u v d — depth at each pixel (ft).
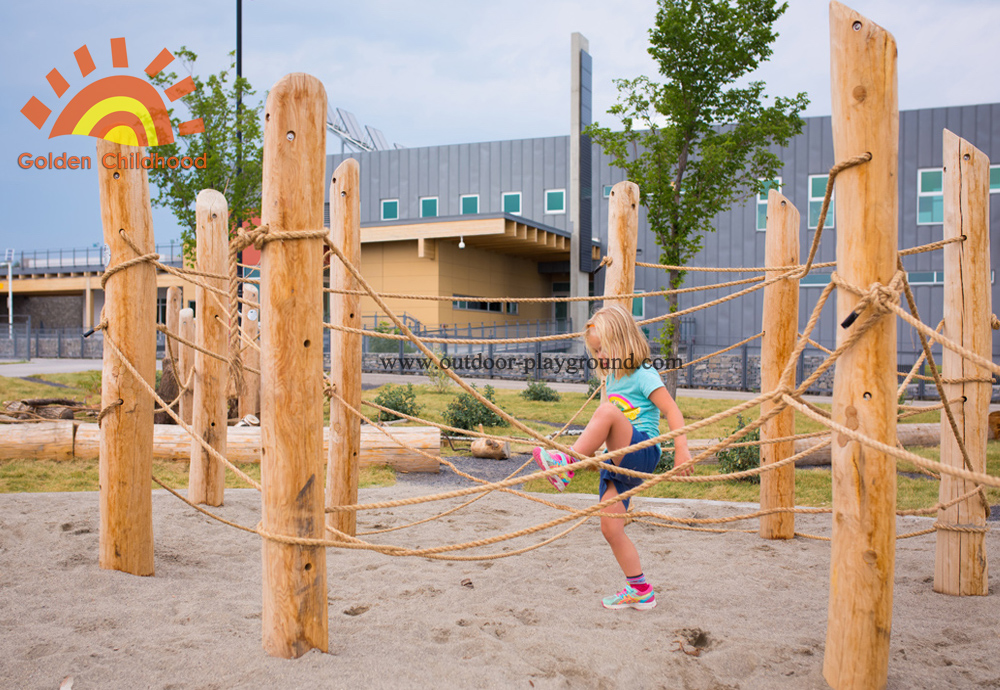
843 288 9.42
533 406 51.19
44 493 21.38
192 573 14.66
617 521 12.94
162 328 18.17
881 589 9.36
